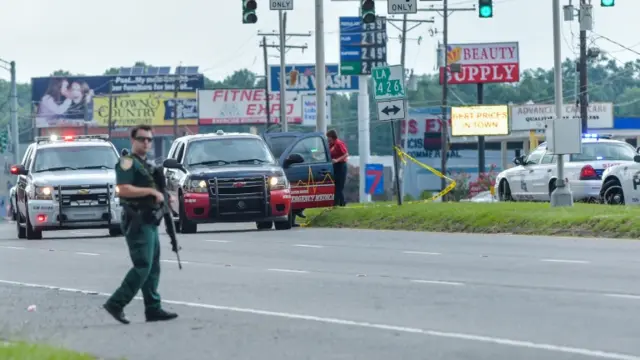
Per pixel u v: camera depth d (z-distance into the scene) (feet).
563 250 179.93
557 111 258.78
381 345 95.76
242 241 216.95
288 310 118.11
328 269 159.43
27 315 118.32
